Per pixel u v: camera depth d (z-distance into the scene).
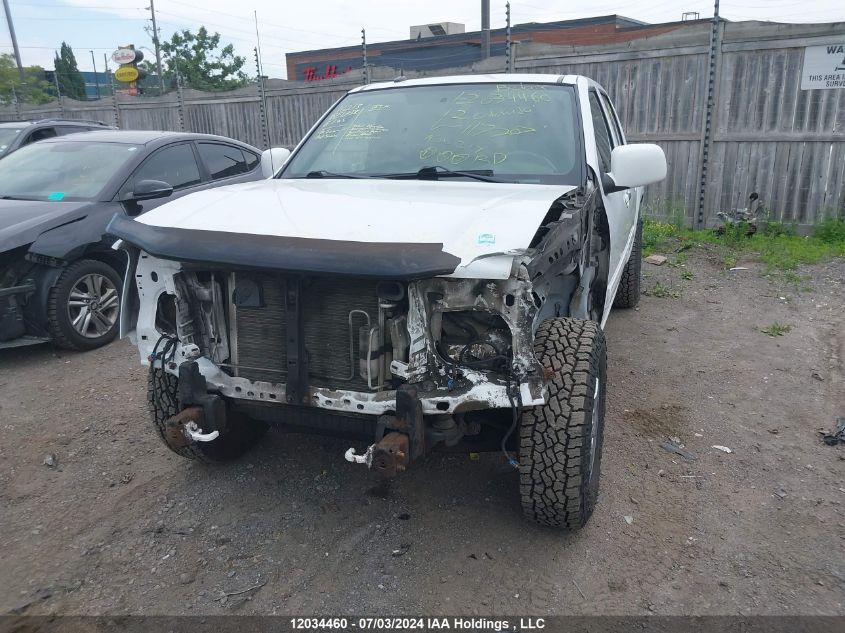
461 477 3.91
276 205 3.32
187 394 3.12
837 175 9.38
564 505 3.12
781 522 3.49
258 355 3.11
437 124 4.35
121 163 6.68
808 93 9.31
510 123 4.25
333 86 12.93
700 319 6.68
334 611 2.90
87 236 5.95
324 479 3.92
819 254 8.68
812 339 6.04
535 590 3.01
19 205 6.09
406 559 3.23
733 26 9.54
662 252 9.38
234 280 3.08
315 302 2.96
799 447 4.24
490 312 2.77
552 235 3.02
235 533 3.44
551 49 10.88
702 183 10.20
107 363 5.79
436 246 2.68
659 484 3.84
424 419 2.94
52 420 4.72
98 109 16.38
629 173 3.94
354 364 2.95
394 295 2.79
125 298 3.36
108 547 3.35
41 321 5.76
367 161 4.22
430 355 2.83
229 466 4.07
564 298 3.94
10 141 10.22
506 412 3.16
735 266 8.58
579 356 3.14
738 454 4.16
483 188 3.69
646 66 10.24
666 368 5.48
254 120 14.06
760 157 9.80
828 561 3.19
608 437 4.36
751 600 2.95
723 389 5.08
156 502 3.72
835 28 8.95
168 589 3.05
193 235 2.94
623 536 3.38
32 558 3.27
